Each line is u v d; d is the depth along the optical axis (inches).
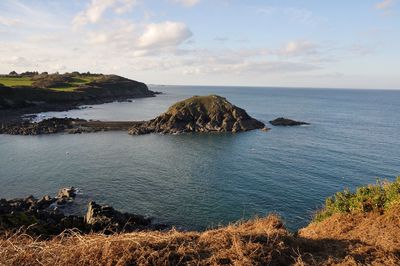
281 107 6358.3
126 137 3016.7
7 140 2743.6
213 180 1756.9
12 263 358.9
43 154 2293.3
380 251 422.9
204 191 1587.1
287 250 418.0
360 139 2957.7
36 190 1598.2
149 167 2015.3
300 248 436.8
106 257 367.6
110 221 1097.4
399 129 3651.6
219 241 418.6
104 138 2940.5
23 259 367.9
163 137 3046.3
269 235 444.8
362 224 538.9
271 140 2861.7
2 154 2271.2
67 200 1454.2
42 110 4557.1
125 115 4530.0
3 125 3280.0
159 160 2187.5
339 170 1930.4
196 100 3678.6
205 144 2711.6
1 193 1551.4
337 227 549.0
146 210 1365.7
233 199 1482.5
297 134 3176.7
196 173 1889.8
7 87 4707.2
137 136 3080.7
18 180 1736.0
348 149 2503.7
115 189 1616.6
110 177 1806.1
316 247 450.0
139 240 398.9
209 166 2037.4
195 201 1461.6
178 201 1462.8
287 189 1606.8
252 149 2500.0
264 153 2364.7
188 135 3152.1
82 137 2955.2
